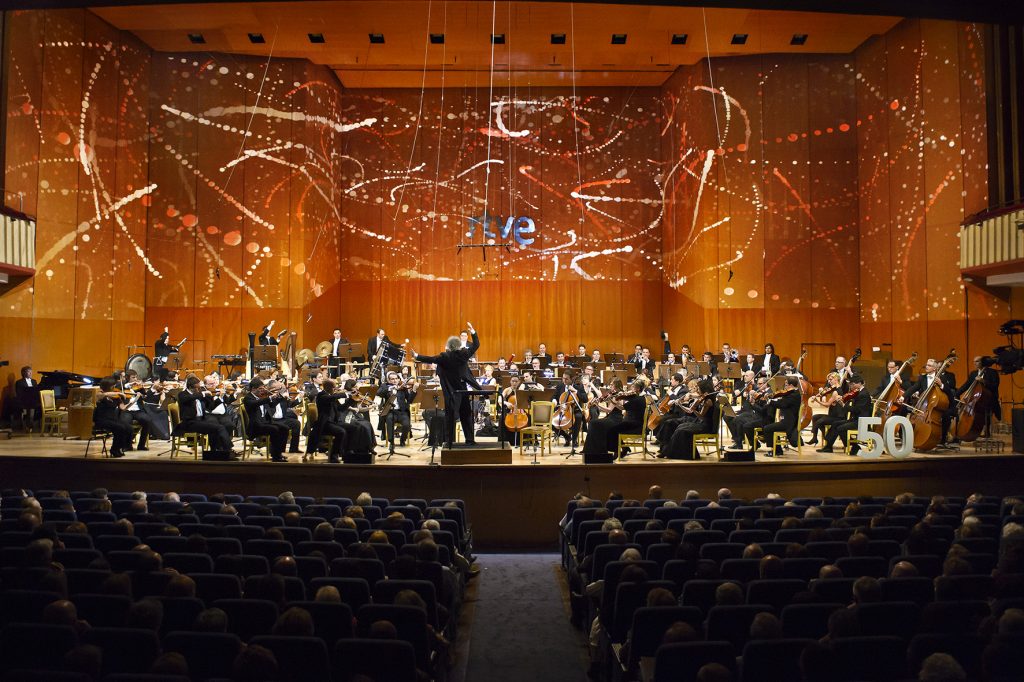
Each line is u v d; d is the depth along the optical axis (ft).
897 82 55.11
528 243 67.36
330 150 64.69
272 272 60.59
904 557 17.19
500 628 22.07
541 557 30.81
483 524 32.99
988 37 47.62
